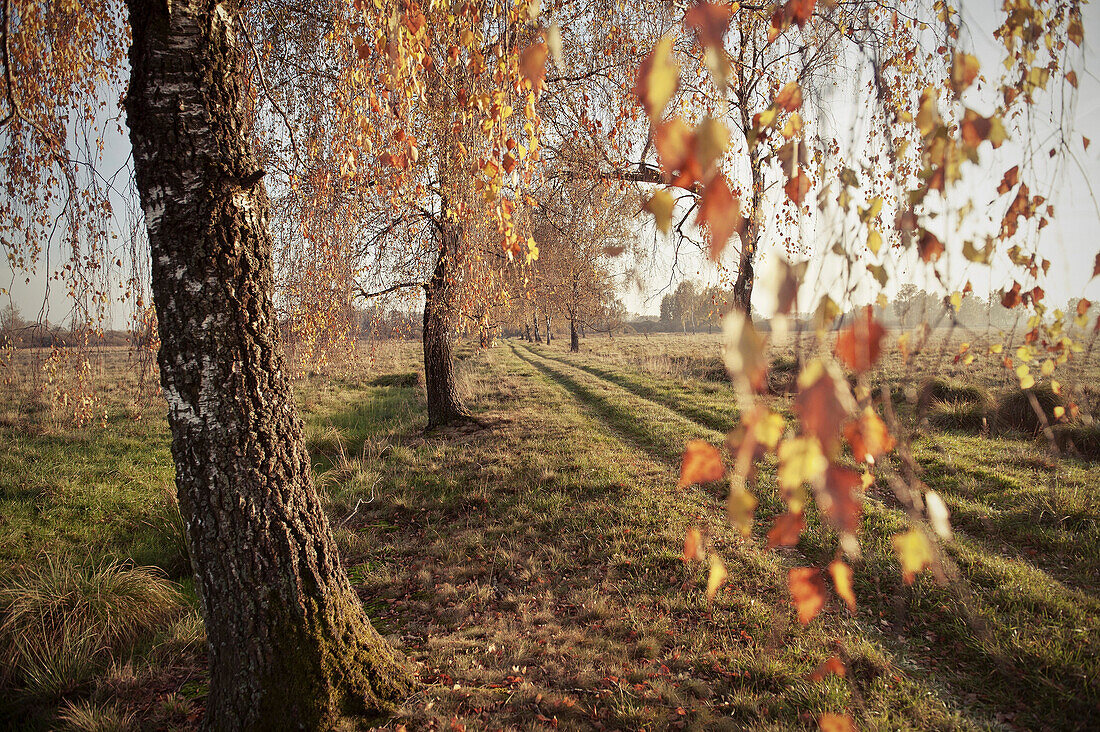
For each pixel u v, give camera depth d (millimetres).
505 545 5316
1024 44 1711
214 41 2541
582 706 2916
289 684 2604
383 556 5336
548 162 6898
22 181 4199
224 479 2551
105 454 9078
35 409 10289
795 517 954
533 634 3734
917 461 6262
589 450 8539
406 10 2896
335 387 18094
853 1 1519
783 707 2830
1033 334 2285
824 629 3518
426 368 10938
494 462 8164
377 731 2654
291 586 2668
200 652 3771
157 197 2475
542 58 1647
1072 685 2799
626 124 5797
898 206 1407
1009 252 2084
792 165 1282
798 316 887
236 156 2584
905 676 3049
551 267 9586
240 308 2590
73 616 3750
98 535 6043
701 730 2719
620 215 7477
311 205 5543
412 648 3617
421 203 6770
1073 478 5473
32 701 3316
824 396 916
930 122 1361
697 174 772
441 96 4496
